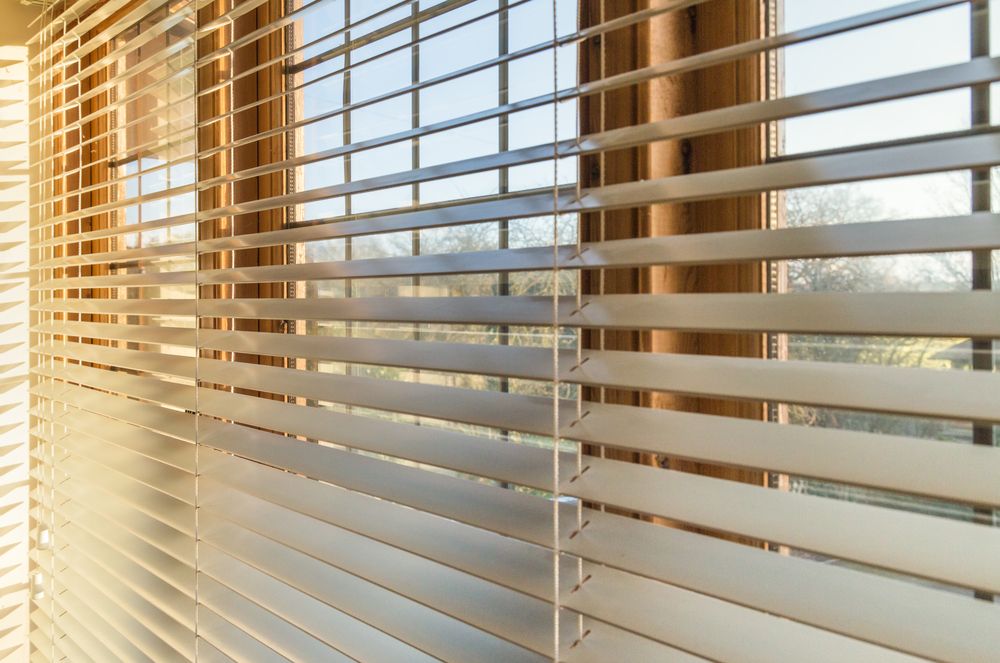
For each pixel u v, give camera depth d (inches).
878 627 20.2
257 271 41.0
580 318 26.6
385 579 33.7
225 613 44.4
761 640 23.4
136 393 52.3
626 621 25.4
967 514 24.4
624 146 25.3
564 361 27.6
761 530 22.2
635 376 25.2
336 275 35.7
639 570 24.8
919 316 19.6
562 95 27.2
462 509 30.7
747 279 28.8
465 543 31.5
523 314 28.5
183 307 46.9
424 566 34.0
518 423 28.4
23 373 72.8
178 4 59.2
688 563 24.5
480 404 30.6
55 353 64.6
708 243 23.9
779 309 22.4
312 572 39.1
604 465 27.5
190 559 47.3
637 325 24.8
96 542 62.6
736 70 28.9
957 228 19.2
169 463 48.0
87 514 63.4
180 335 47.9
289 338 39.9
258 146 52.3
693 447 23.7
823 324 21.0
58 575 66.0
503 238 37.1
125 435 55.7
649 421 25.8
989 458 19.3
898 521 20.9
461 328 39.1
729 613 24.8
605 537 26.8
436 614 34.1
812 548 20.9
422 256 33.4
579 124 28.0
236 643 44.8
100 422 60.6
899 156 20.2
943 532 20.1
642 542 26.0
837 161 21.3
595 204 26.2
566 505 29.3
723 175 23.6
